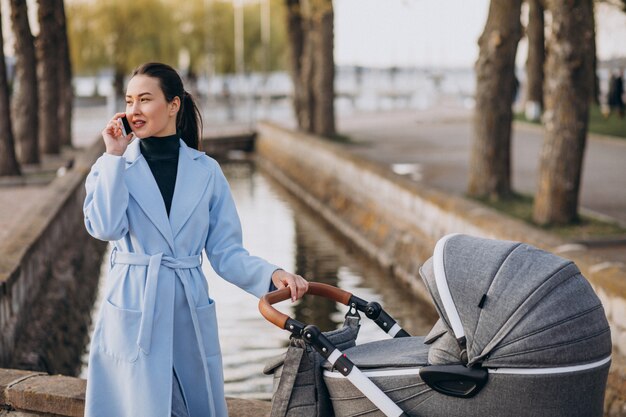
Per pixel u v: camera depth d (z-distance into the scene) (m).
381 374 2.96
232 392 7.26
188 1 53.75
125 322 3.10
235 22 55.94
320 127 26.62
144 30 47.56
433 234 11.73
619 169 17.69
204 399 3.25
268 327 9.22
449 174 17.64
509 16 13.10
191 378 3.23
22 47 18.38
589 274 6.47
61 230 11.77
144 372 3.09
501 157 13.48
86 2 46.69
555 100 10.98
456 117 36.38
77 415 4.09
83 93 71.06
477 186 13.62
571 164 10.98
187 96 3.39
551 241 7.98
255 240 15.44
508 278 2.80
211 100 50.28
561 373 2.75
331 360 2.93
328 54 26.52
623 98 31.09
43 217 10.56
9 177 16.52
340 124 34.25
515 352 2.74
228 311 9.86
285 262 13.51
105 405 3.18
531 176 17.17
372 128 31.73
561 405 2.80
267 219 18.06
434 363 2.91
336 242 15.33
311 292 3.42
